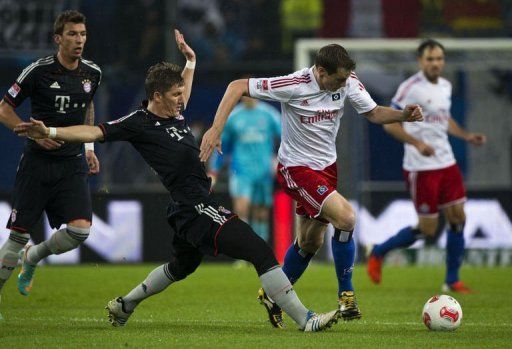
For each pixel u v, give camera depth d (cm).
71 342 2469
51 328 2797
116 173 6394
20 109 6209
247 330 2745
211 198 2681
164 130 2675
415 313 3384
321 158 2978
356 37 7050
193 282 4738
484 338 2614
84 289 4303
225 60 6906
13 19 6781
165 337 2564
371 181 6544
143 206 6175
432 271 5669
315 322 2631
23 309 3472
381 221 6369
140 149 2695
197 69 6800
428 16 7094
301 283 4762
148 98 2698
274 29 6975
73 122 3131
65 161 3109
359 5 7050
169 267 2780
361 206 6412
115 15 6775
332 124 2958
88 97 3139
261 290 2861
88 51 6744
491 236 6253
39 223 6025
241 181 6159
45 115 3088
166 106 2672
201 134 6694
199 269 5738
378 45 6944
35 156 3078
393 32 7069
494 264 6225
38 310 3438
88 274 5166
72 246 3170
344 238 2861
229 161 6431
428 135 4394
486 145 6825
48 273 5234
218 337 2561
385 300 3916
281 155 3022
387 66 6950
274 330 2742
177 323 2989
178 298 3919
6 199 6103
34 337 2566
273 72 6906
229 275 5203
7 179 6366
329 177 2994
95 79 3153
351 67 2800
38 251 3238
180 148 2666
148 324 2947
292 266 3091
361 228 6372
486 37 7088
